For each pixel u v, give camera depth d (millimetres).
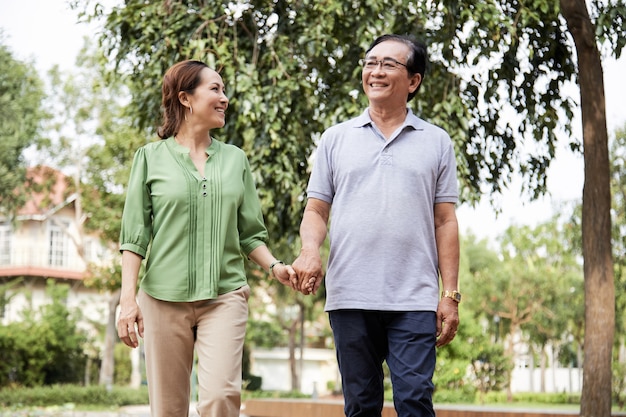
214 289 3445
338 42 9422
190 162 3529
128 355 38031
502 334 36156
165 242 3471
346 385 3525
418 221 3480
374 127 3568
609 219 8047
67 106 29469
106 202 26797
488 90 9328
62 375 34156
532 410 8805
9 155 23188
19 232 41156
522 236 34812
